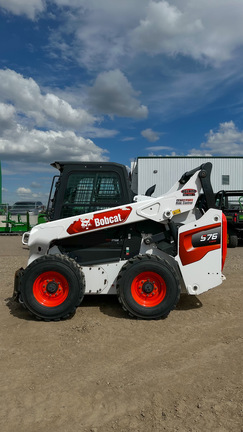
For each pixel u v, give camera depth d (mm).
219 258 4945
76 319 4812
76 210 5242
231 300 5754
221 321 4770
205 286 4938
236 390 3031
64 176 5262
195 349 3887
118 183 5266
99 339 4152
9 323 4699
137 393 3000
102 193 5254
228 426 2557
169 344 4020
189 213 5086
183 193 4996
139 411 2754
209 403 2842
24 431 2535
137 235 5148
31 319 4844
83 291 4750
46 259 4711
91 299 5754
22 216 21281
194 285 4930
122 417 2684
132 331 4387
